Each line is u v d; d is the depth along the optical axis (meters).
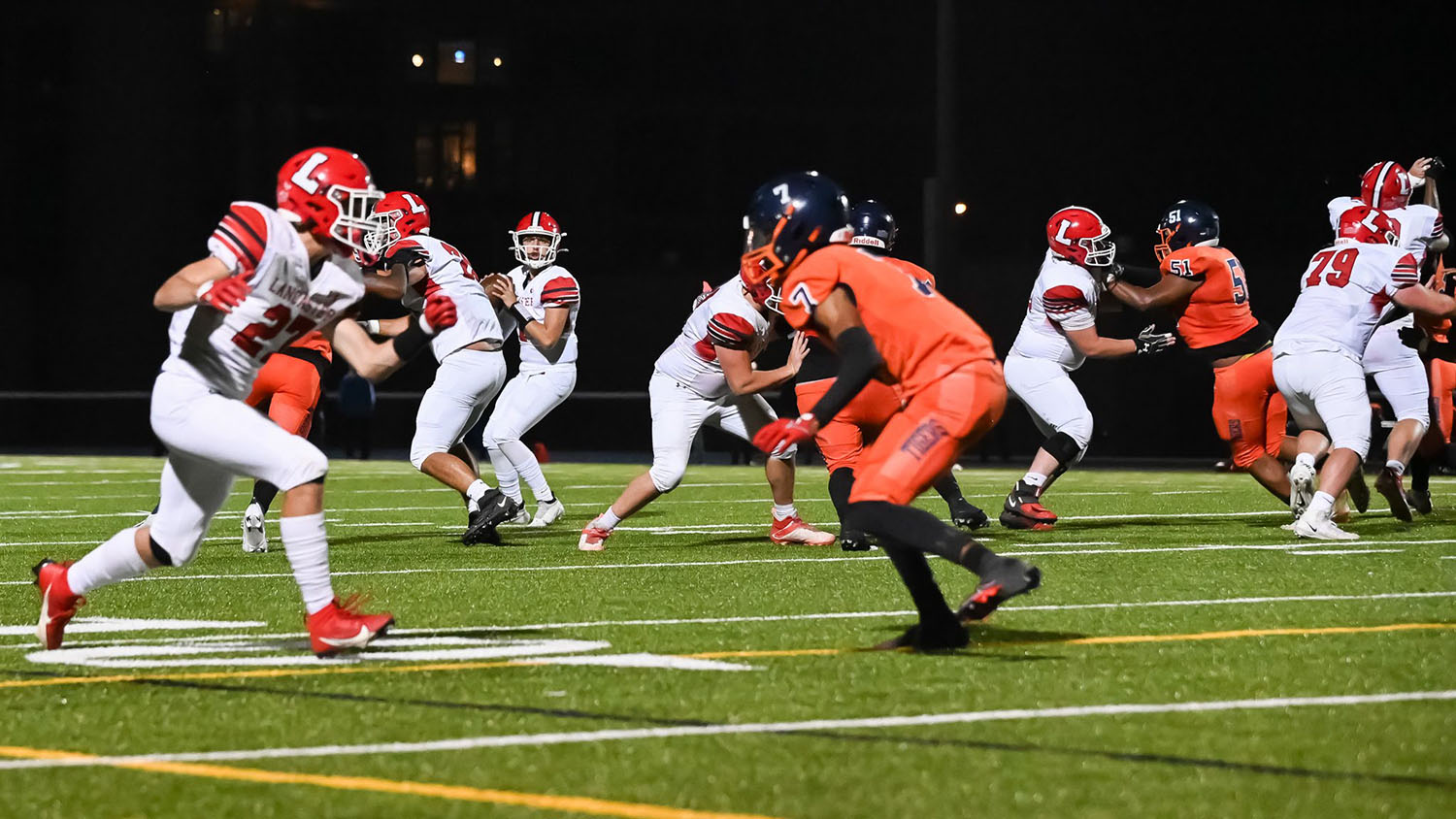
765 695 9.09
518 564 16.72
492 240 64.50
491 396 19.55
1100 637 11.22
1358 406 18.11
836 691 9.19
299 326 10.45
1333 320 18.28
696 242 65.00
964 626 11.16
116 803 6.84
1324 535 17.94
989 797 6.79
